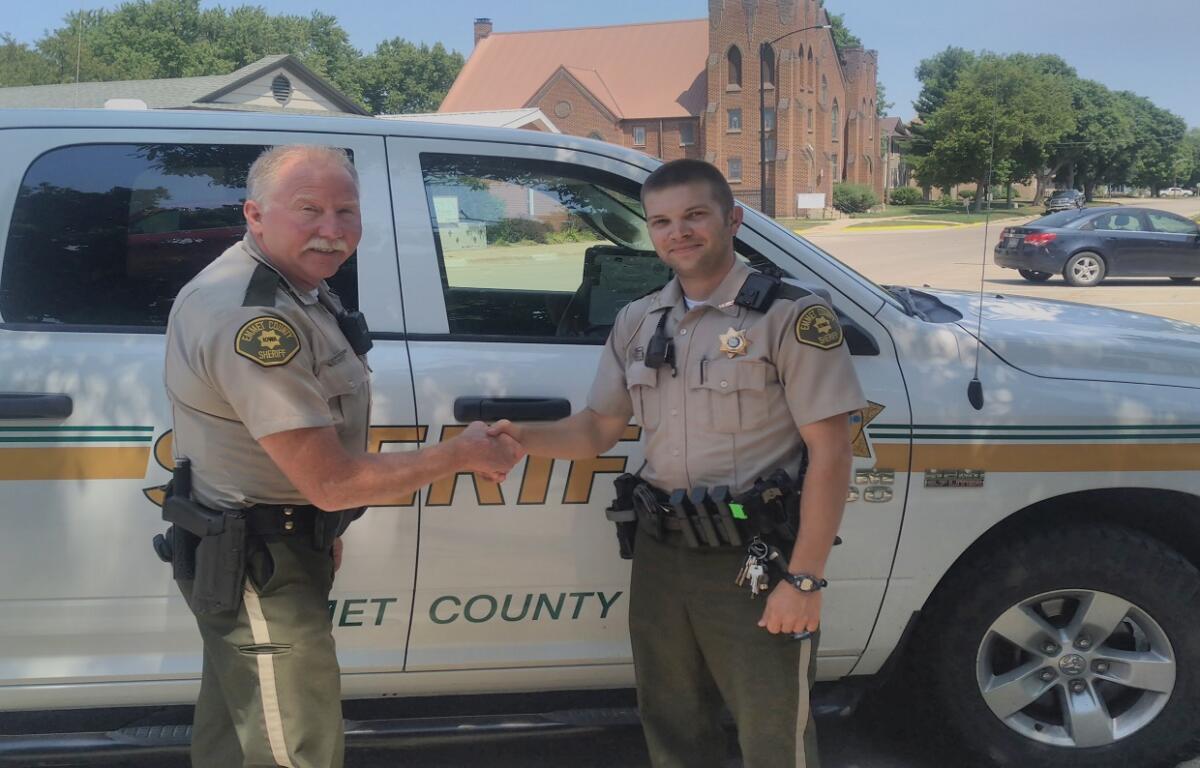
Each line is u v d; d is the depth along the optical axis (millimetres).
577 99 50531
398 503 2426
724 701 2352
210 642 1935
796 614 1968
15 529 2330
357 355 1981
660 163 2758
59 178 2477
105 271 2467
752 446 2053
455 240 2621
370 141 2600
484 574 2504
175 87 22125
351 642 2508
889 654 2664
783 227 2666
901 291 3363
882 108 67250
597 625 2600
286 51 68312
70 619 2400
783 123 46531
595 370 2557
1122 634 2791
